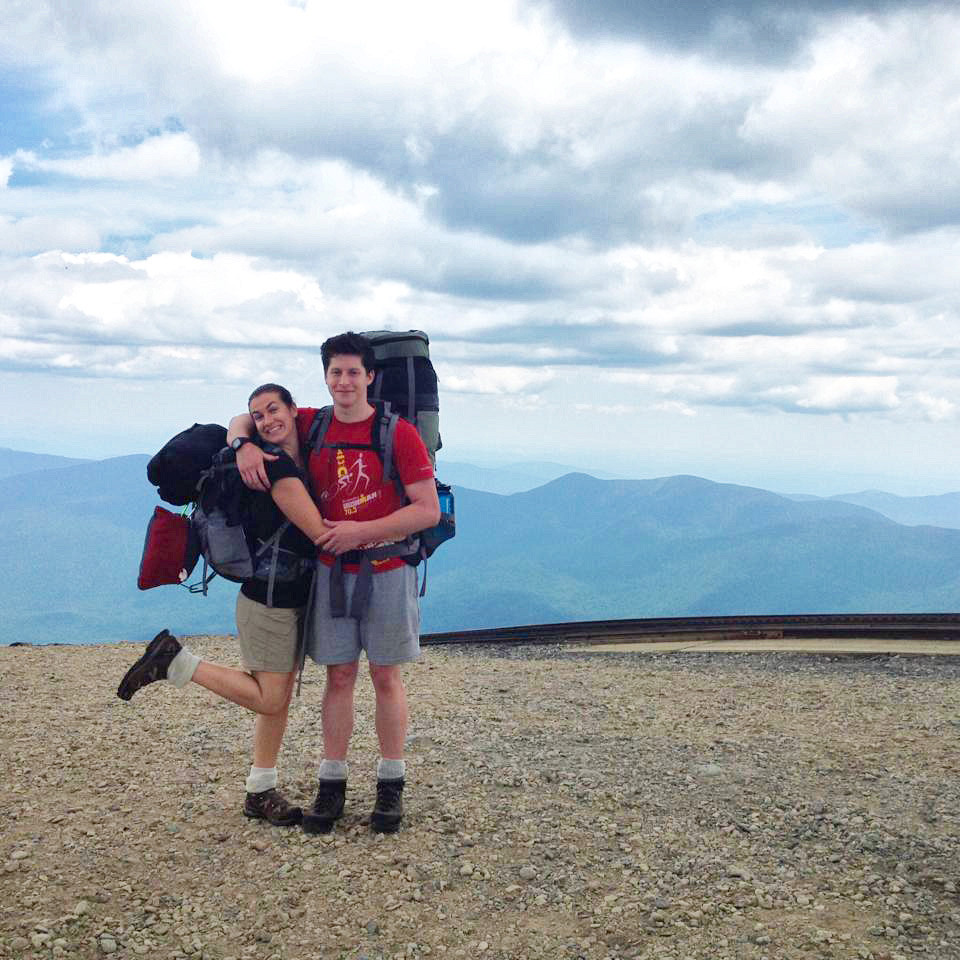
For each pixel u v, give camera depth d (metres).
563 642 11.52
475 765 4.97
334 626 3.91
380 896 3.36
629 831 3.97
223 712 6.26
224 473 3.77
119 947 2.99
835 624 10.28
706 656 9.40
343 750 4.04
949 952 2.83
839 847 3.73
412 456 3.83
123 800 4.34
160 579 3.77
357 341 3.78
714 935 3.02
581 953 2.95
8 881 3.42
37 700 6.66
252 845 3.80
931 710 6.23
